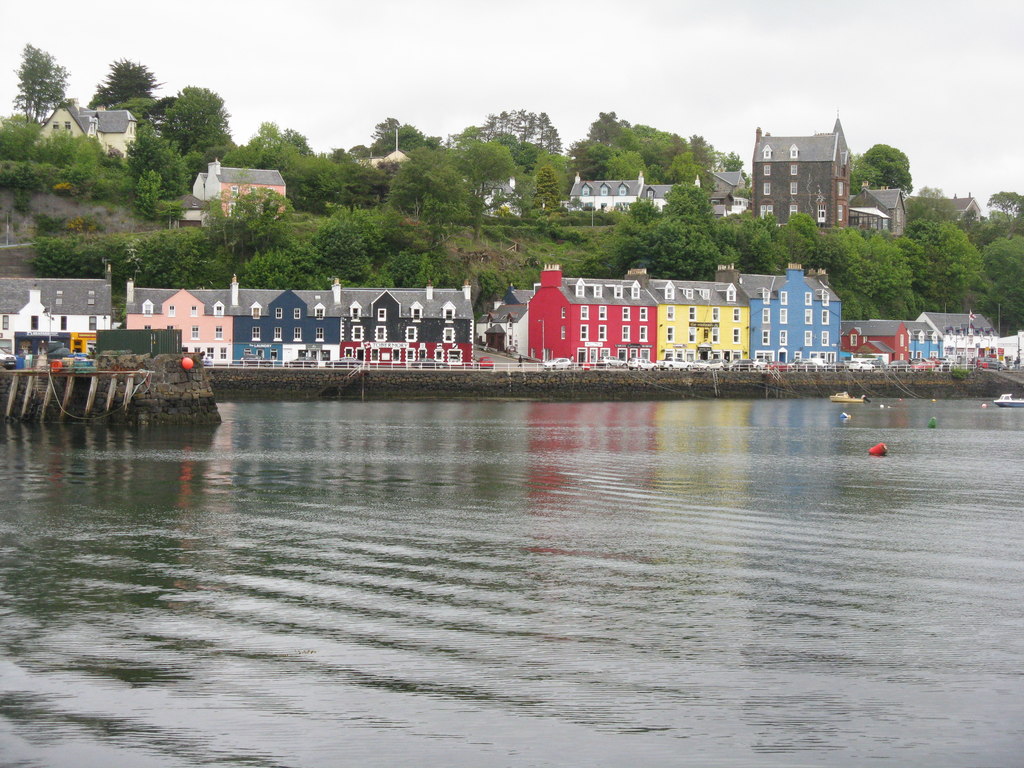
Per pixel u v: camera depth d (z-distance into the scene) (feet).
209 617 84.64
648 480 164.04
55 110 593.42
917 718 65.98
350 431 237.25
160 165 538.88
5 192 503.61
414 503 139.85
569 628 82.89
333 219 483.51
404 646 78.02
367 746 61.72
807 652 77.77
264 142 589.32
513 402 356.18
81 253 447.01
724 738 63.00
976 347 538.47
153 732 63.26
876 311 547.49
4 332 386.32
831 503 143.95
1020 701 68.74
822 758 60.54
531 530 121.90
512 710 66.69
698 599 91.86
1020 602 91.50
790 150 629.51
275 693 69.00
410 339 415.44
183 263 453.58
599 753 61.00
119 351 246.68
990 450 217.36
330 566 102.37
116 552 107.86
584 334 433.89
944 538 119.55
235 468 171.01
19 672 72.18
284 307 407.23
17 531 118.32
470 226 554.46
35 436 212.23
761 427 267.59
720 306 459.32
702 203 551.18
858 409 352.28
